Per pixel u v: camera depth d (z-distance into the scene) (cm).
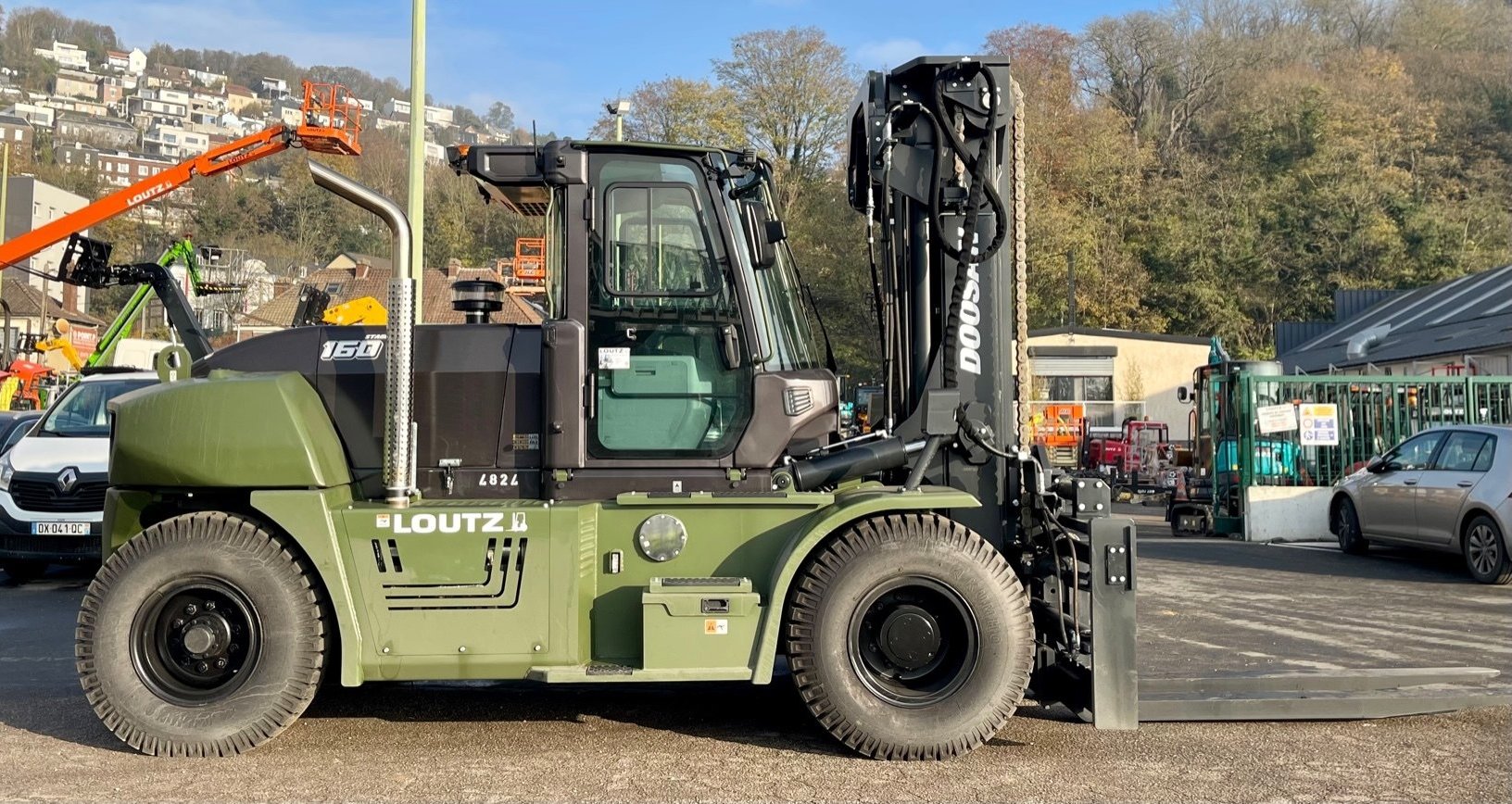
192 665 515
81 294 6781
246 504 549
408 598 510
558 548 512
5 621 901
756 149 560
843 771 490
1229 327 5288
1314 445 1585
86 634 507
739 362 548
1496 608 948
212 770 491
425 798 454
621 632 528
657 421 545
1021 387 616
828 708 503
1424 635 812
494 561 512
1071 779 477
